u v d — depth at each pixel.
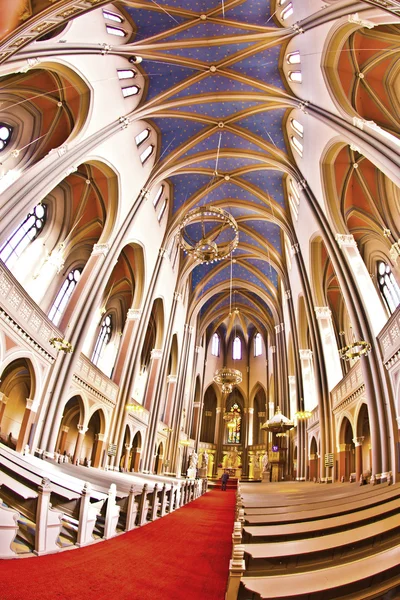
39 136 16.42
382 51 14.04
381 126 15.19
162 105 19.73
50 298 18.78
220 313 40.47
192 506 13.90
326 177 17.33
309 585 3.12
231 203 27.22
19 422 16.56
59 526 5.49
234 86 19.91
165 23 17.48
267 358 41.25
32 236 17.64
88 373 17.67
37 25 7.95
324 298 21.12
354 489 11.72
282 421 25.95
